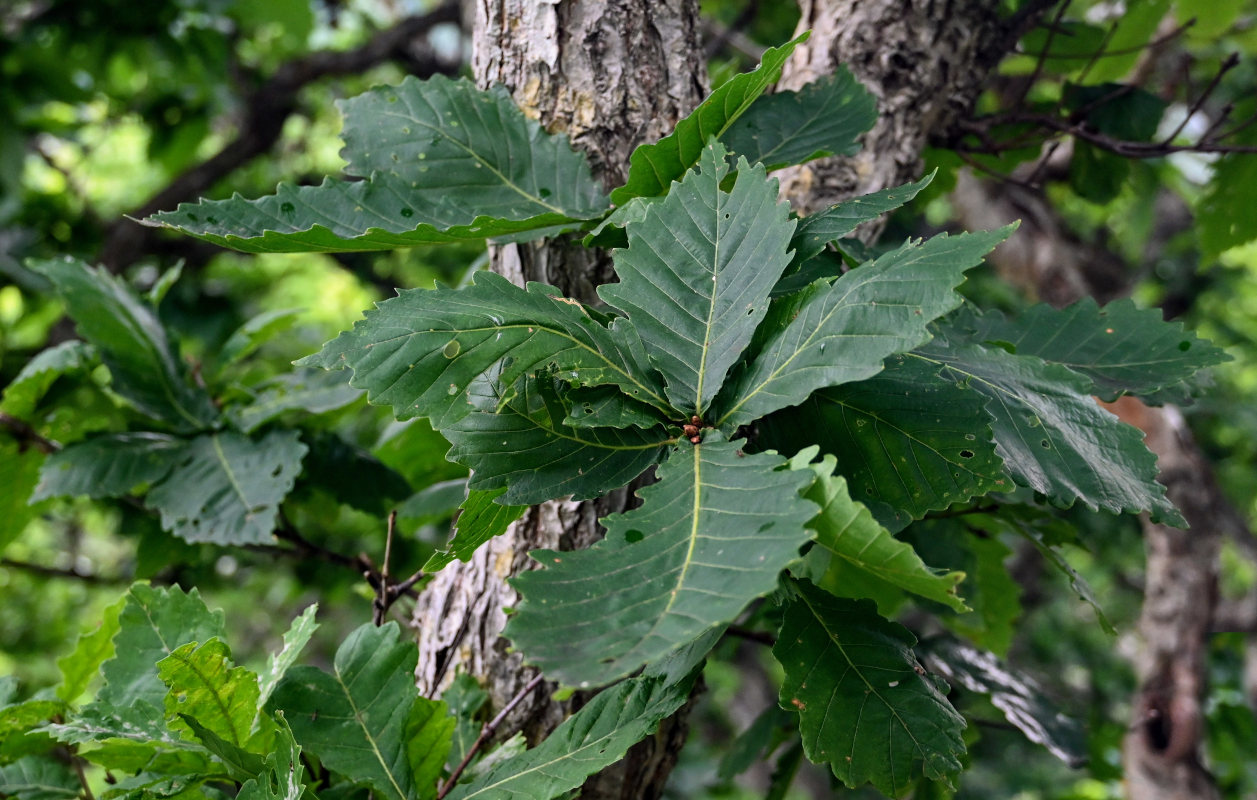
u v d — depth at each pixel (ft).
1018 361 4.33
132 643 4.69
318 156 19.34
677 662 4.36
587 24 4.87
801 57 5.54
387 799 4.50
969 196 11.34
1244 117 7.01
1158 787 8.78
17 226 13.37
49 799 4.83
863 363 3.95
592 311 4.24
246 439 5.68
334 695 4.60
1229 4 7.04
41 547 16.14
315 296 21.95
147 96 15.33
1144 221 8.33
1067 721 5.70
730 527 3.81
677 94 4.95
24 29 12.21
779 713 5.81
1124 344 4.68
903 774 4.16
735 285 4.18
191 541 5.41
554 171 4.78
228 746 4.38
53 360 5.72
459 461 4.11
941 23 5.52
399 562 7.82
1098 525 11.09
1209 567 9.27
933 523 5.64
